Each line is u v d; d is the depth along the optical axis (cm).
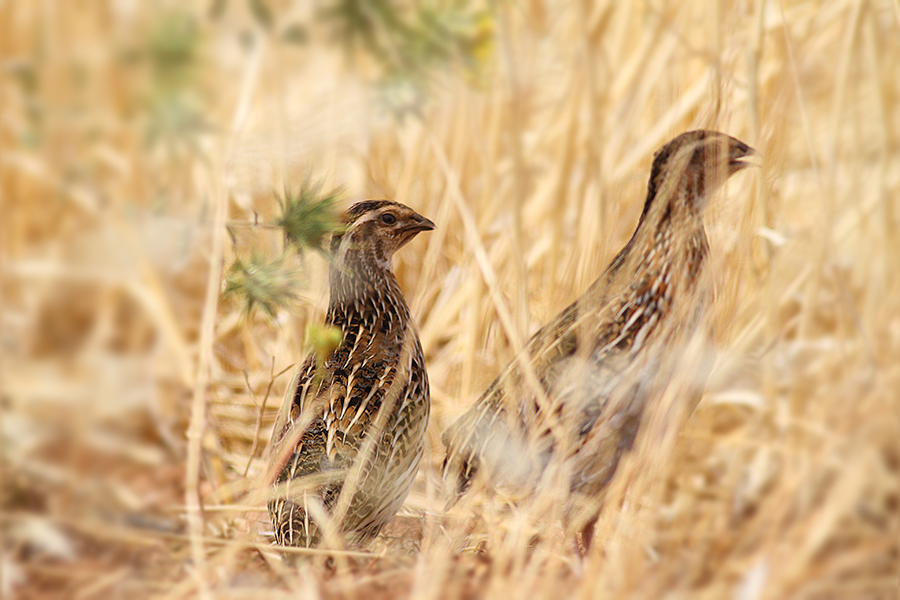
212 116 596
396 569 591
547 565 590
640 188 600
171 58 589
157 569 593
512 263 601
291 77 602
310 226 595
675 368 593
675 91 601
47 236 604
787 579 588
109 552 594
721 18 599
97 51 595
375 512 595
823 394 596
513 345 596
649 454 593
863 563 589
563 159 600
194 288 606
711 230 596
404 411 596
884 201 600
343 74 599
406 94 598
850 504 589
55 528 595
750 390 601
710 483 598
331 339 596
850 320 599
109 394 602
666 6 601
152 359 604
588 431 593
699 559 589
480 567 591
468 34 596
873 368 595
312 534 592
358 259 599
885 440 591
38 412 601
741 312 599
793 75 598
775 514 589
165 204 604
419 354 598
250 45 595
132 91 591
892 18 602
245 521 595
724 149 593
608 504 593
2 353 601
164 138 592
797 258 601
